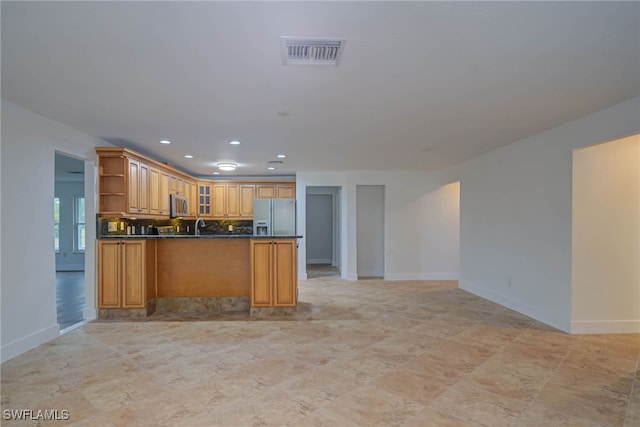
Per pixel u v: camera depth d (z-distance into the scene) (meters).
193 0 1.64
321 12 1.75
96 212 4.44
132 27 1.88
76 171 7.54
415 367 2.97
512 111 3.38
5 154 3.08
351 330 3.97
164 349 3.39
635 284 3.84
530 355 3.22
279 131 4.11
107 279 4.48
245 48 2.13
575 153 3.74
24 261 3.30
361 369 2.93
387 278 7.43
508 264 4.93
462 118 3.61
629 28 1.90
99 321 4.36
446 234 7.53
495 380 2.73
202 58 2.26
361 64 2.36
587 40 2.04
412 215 7.48
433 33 1.96
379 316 4.55
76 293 6.11
